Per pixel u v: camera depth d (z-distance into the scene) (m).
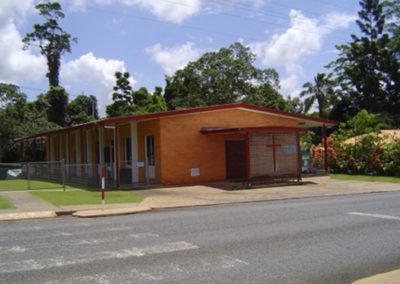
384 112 57.19
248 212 13.46
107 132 28.89
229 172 24.28
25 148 45.28
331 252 8.03
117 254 8.04
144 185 21.97
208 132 23.06
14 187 22.88
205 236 9.60
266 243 8.80
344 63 62.34
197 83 53.41
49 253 8.20
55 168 28.31
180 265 7.24
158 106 54.22
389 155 27.45
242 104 24.47
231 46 53.41
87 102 59.94
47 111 54.06
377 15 60.00
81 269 7.07
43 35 59.22
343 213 12.77
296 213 12.95
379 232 9.84
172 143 22.53
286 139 25.36
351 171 29.59
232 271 6.86
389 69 59.00
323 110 60.94
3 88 48.78
